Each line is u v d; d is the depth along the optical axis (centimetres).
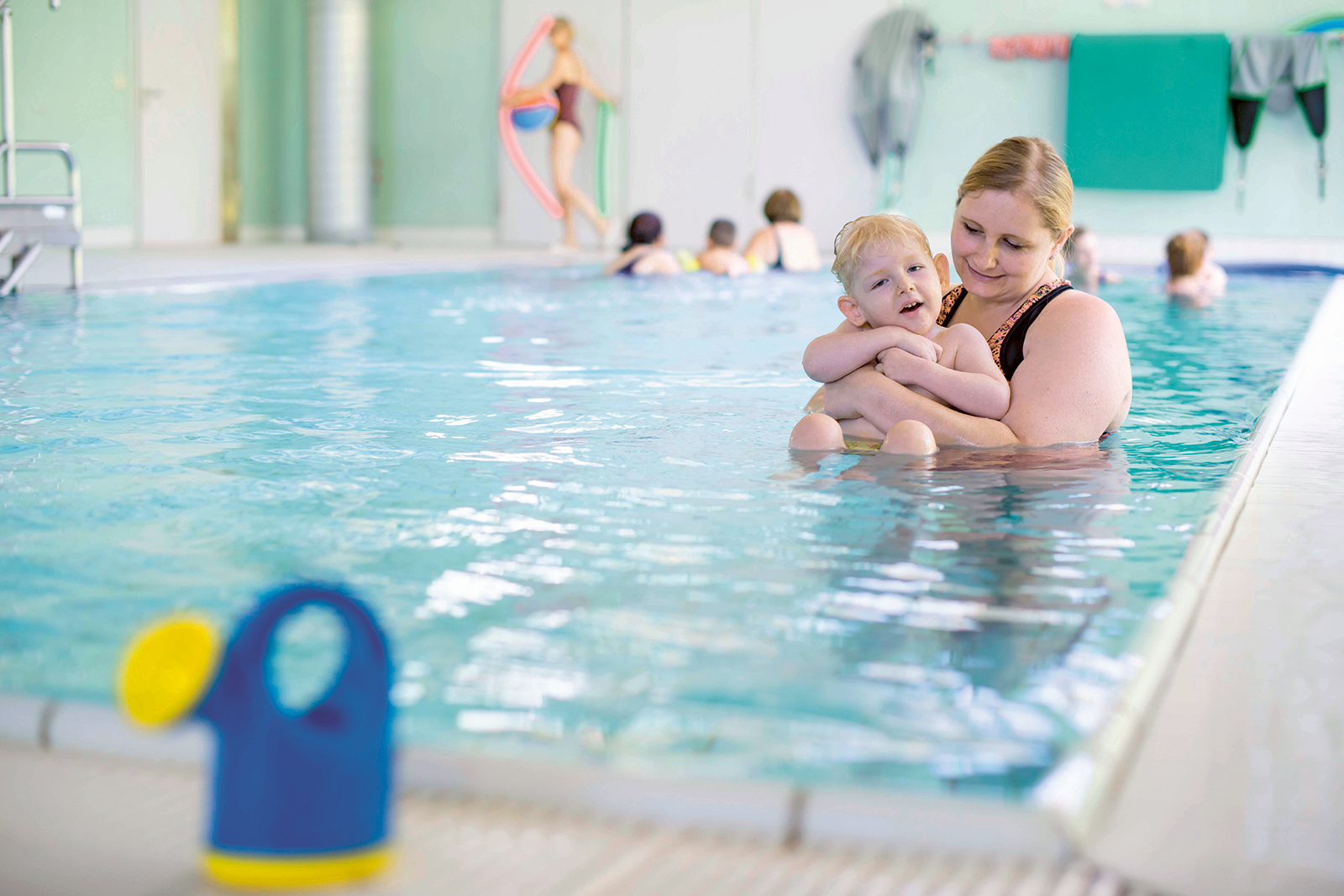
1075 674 105
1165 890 74
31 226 533
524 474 189
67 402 258
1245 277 834
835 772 87
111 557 140
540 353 359
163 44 1062
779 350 368
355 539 149
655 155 1180
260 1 1173
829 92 1133
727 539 150
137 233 1050
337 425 233
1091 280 718
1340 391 295
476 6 1208
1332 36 995
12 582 131
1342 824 81
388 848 76
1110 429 232
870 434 221
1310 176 1019
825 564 140
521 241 1230
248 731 73
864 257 217
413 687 103
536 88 1038
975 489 179
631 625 119
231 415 244
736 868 77
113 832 81
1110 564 139
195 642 73
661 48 1165
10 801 85
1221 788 86
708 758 90
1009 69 1077
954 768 87
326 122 1154
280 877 72
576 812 86
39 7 925
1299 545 151
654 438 220
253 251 974
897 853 80
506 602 125
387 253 986
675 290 628
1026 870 77
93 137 991
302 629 113
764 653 111
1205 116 1016
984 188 215
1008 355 224
